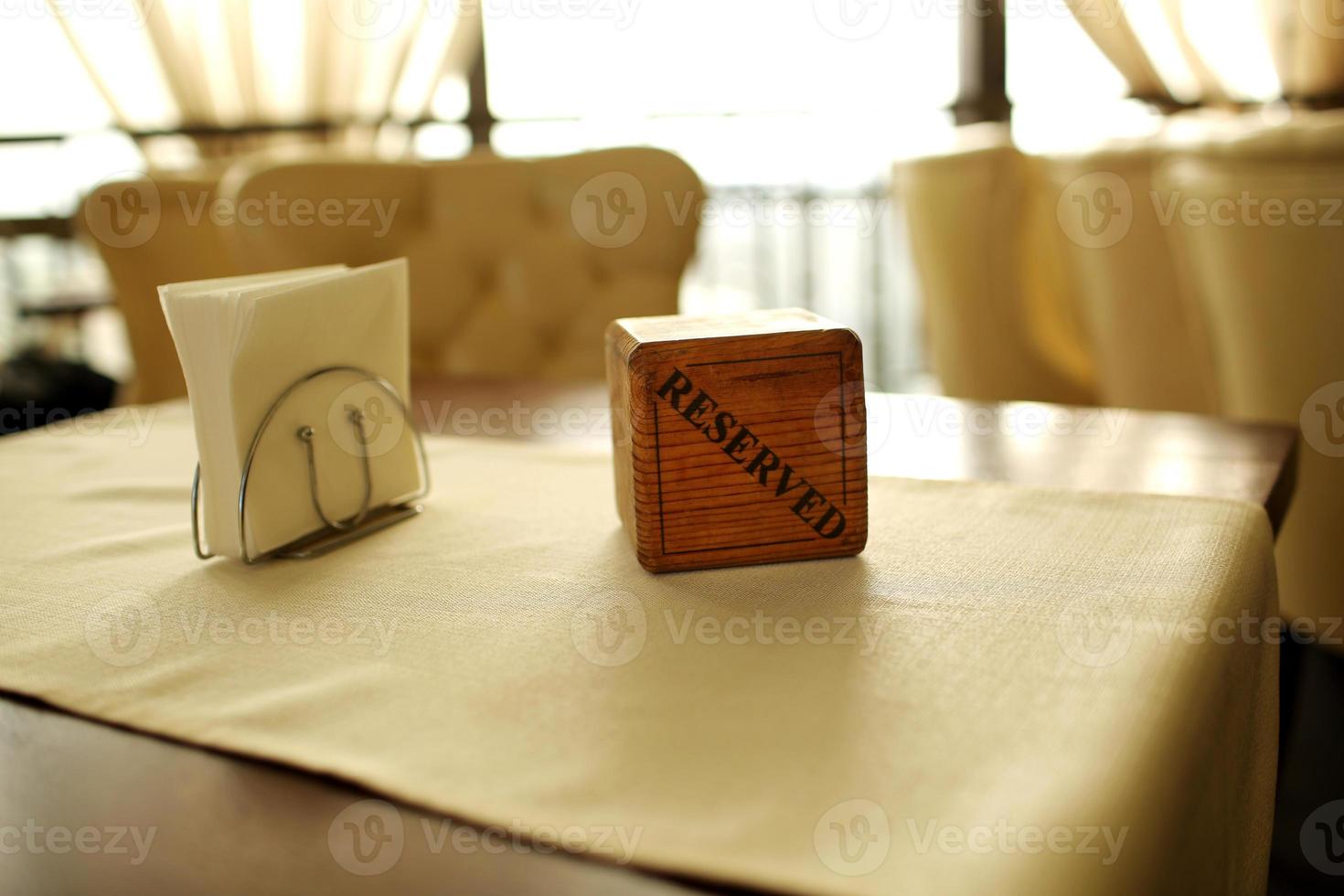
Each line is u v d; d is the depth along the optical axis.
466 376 1.00
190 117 3.03
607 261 1.26
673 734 0.49
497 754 0.48
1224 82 2.92
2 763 0.49
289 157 1.24
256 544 0.61
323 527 0.63
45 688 0.52
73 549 0.64
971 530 0.63
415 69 3.18
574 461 0.74
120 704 0.51
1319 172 1.07
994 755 0.47
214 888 0.44
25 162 3.14
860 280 3.54
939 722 0.49
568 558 0.61
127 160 3.14
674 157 1.25
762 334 0.58
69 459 0.78
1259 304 1.16
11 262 3.17
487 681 0.52
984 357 1.85
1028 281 1.80
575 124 3.46
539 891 0.44
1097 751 0.47
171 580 0.60
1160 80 2.98
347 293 0.63
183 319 0.60
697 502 0.59
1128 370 1.66
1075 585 0.57
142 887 0.44
